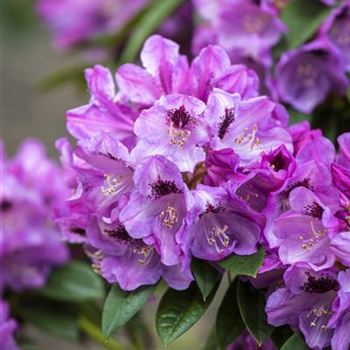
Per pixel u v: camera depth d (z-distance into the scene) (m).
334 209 1.01
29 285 1.33
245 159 1.02
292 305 1.02
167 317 1.04
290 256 1.01
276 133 1.04
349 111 1.25
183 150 1.00
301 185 1.02
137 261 1.05
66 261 1.34
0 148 1.36
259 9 1.24
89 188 1.04
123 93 1.05
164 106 1.00
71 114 1.04
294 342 1.03
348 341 1.02
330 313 1.02
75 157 1.04
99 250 1.07
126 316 1.04
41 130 2.67
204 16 1.29
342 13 1.23
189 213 0.99
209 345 1.18
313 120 1.25
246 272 1.01
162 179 1.00
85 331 1.36
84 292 1.33
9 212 1.32
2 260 1.33
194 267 1.03
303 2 1.23
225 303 1.06
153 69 1.05
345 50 1.23
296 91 1.23
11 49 2.85
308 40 1.23
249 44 1.23
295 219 1.01
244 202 1.00
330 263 1.00
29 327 1.39
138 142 1.01
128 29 1.42
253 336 1.03
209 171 1.02
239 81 1.04
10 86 2.77
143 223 1.01
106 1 1.55
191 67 1.04
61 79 1.50
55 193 1.34
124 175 1.02
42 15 1.64
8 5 2.83
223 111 1.01
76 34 1.55
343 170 1.01
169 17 1.40
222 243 1.02
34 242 1.31
